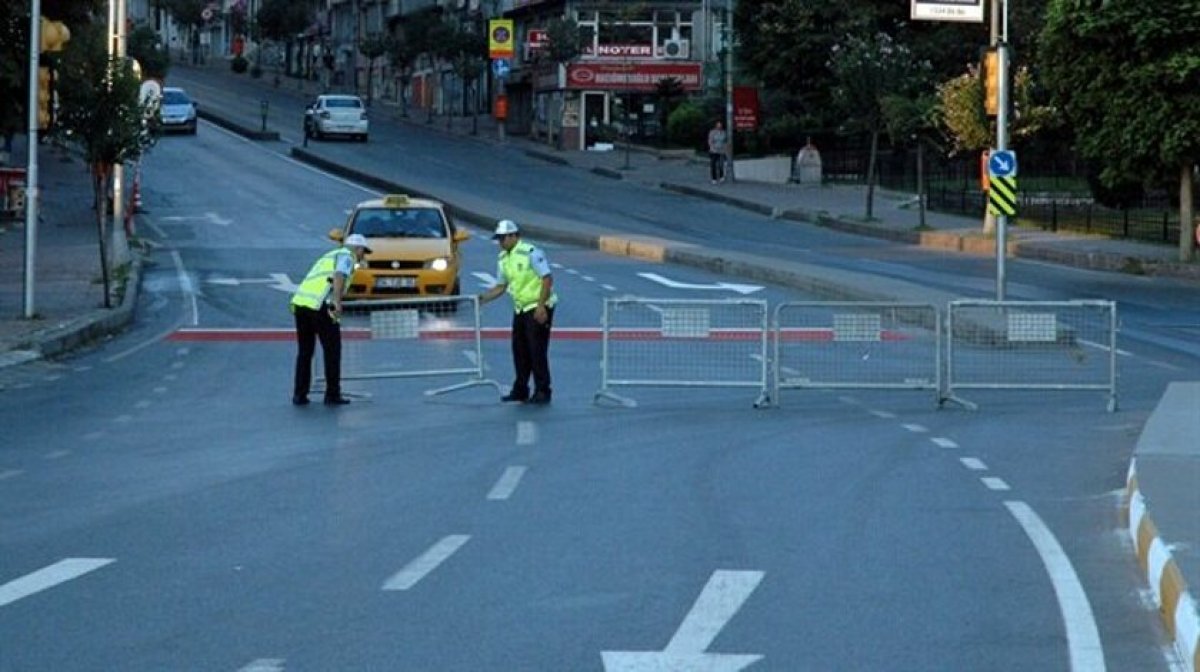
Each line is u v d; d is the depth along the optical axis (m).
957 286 88.25
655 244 104.44
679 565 27.69
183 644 22.47
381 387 53.75
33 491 34.69
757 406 49.75
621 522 31.44
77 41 73.44
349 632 23.14
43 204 128.12
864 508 32.97
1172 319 75.38
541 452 40.22
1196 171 115.81
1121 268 97.88
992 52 71.56
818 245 116.25
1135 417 47.50
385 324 52.12
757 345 52.66
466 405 49.66
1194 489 31.22
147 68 198.38
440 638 22.83
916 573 27.17
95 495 34.22
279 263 97.06
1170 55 93.06
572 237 113.81
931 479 36.44
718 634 23.14
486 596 25.36
